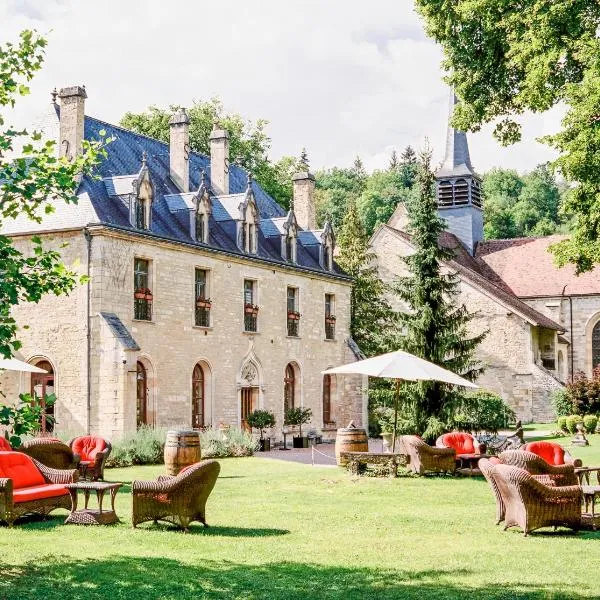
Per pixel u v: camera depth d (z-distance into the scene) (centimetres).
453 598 959
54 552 1202
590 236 2064
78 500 1756
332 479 2197
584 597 966
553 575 1080
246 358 3662
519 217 9419
